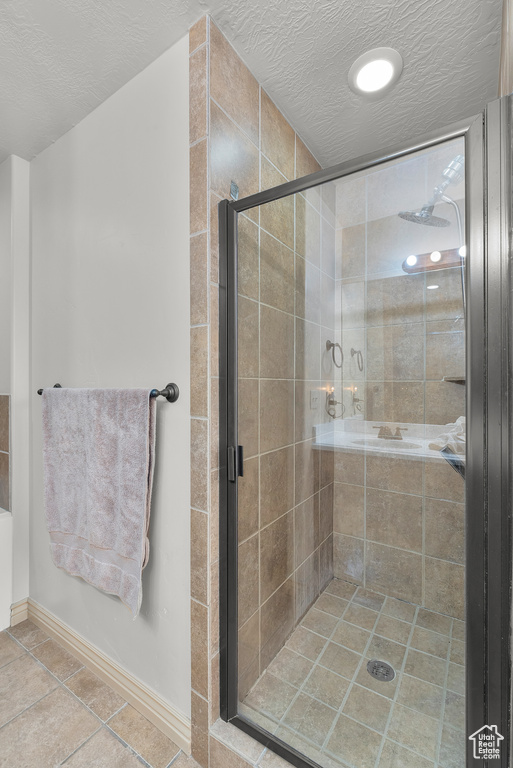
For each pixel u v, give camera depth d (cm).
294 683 113
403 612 108
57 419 132
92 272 130
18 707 118
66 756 102
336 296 112
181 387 102
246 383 104
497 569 68
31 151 154
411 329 100
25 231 161
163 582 108
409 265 94
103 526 115
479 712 71
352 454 119
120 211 119
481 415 70
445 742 90
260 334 107
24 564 163
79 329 135
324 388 122
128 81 115
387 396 111
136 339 114
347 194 98
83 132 133
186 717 104
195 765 100
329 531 124
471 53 104
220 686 101
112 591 112
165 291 106
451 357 88
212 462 97
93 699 121
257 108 115
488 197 68
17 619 160
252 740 96
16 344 159
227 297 99
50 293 149
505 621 67
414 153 80
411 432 105
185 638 103
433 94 121
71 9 91
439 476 98
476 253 70
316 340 119
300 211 110
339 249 105
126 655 121
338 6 90
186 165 99
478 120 69
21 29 96
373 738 97
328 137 145
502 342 67
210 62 94
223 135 99
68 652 142
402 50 103
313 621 122
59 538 133
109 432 112
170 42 101
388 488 113
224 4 90
